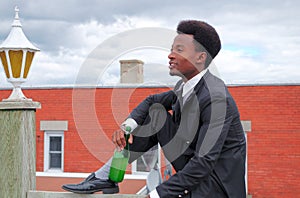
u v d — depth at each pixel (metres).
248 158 10.15
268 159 10.08
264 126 10.07
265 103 10.06
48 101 10.94
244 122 10.12
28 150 2.91
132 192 3.70
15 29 2.83
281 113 9.99
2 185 2.90
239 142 2.39
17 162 2.88
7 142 2.89
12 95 2.90
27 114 2.90
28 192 2.84
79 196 2.63
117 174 2.58
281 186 10.03
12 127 2.89
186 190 2.33
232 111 2.34
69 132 10.81
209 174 2.32
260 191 10.12
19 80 2.85
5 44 2.79
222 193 2.36
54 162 10.95
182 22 2.34
